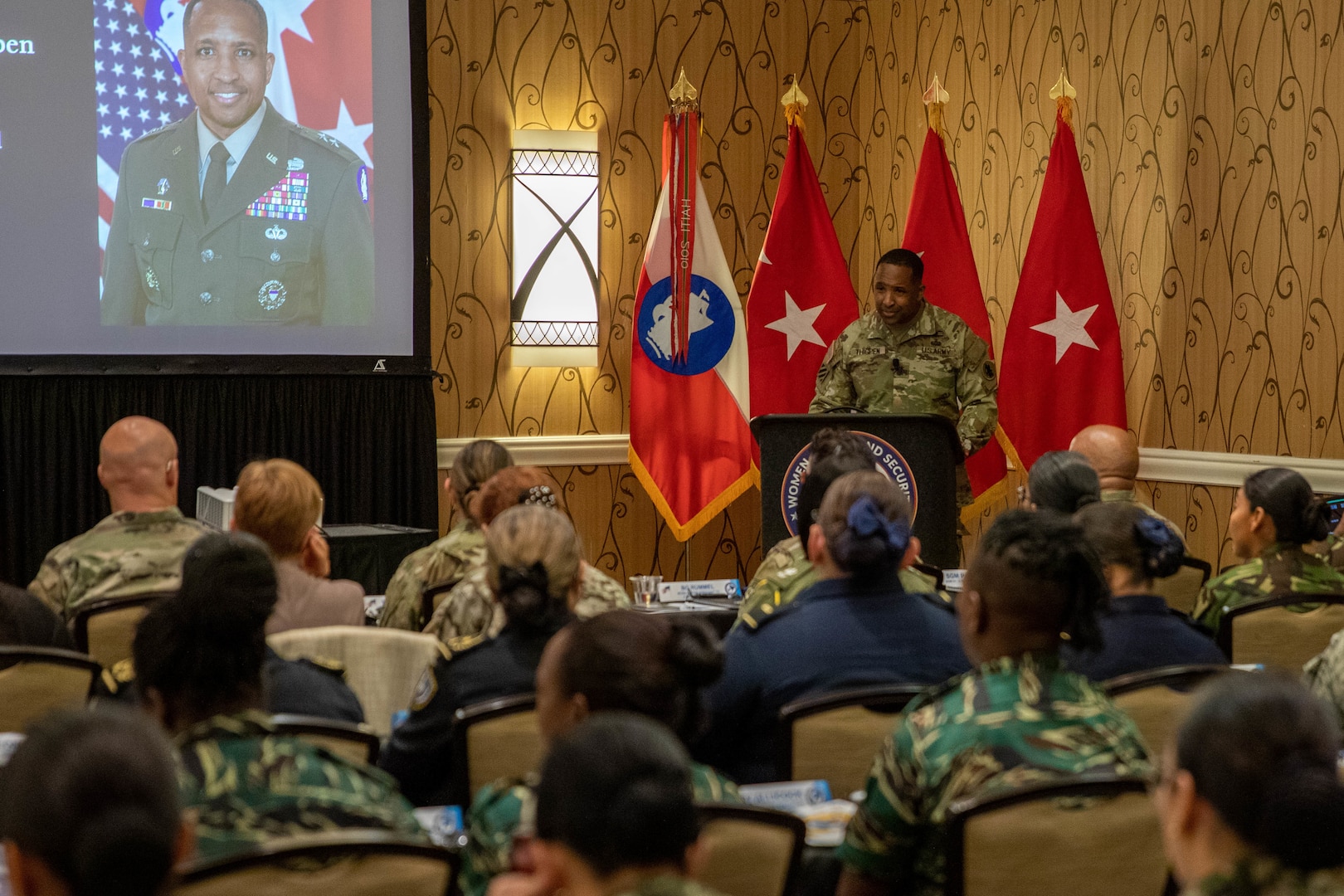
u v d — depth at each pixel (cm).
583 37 864
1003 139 810
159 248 763
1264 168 637
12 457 741
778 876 223
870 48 923
